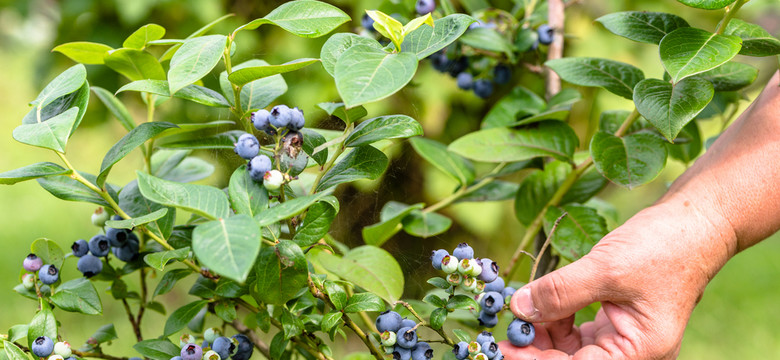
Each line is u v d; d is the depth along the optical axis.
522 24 1.08
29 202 2.62
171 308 1.78
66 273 1.83
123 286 0.87
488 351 0.80
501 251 1.88
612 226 1.12
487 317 0.83
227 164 0.96
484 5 1.11
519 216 1.02
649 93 0.84
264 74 0.77
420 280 1.06
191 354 0.78
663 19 0.88
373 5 1.43
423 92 1.61
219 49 0.76
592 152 0.90
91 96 1.72
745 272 2.13
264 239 0.76
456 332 0.81
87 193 0.81
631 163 0.89
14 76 3.68
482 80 1.12
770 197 0.85
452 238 1.83
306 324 0.83
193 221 0.87
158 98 0.91
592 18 1.61
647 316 0.83
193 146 0.83
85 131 2.00
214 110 1.41
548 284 0.83
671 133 0.83
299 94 1.48
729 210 0.85
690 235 0.84
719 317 1.91
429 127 1.66
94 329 1.73
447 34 0.78
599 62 0.94
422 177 1.71
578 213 0.96
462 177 1.07
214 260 0.68
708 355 1.75
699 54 0.79
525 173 1.54
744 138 0.86
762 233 0.86
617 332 0.85
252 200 0.75
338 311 0.80
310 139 0.81
